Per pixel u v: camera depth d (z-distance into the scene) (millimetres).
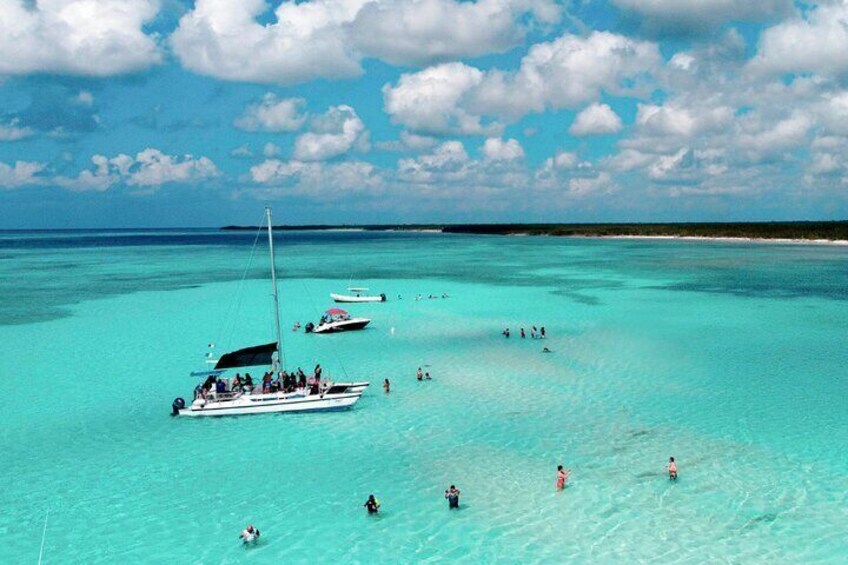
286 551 20672
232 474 26391
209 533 21844
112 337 52656
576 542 20688
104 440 30156
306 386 35000
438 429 30891
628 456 27141
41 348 48500
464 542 20906
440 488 24766
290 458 27906
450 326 57000
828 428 29922
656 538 20781
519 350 46812
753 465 26000
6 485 25484
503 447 28484
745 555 19766
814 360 42531
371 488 24938
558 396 35531
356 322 55938
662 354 44781
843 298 69500
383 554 20344
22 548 20984
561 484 24422
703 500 23172
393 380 39500
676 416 31891
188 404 35219
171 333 54531
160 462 27641
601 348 46906
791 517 21891
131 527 22297
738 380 37969
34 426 31953
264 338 52969
